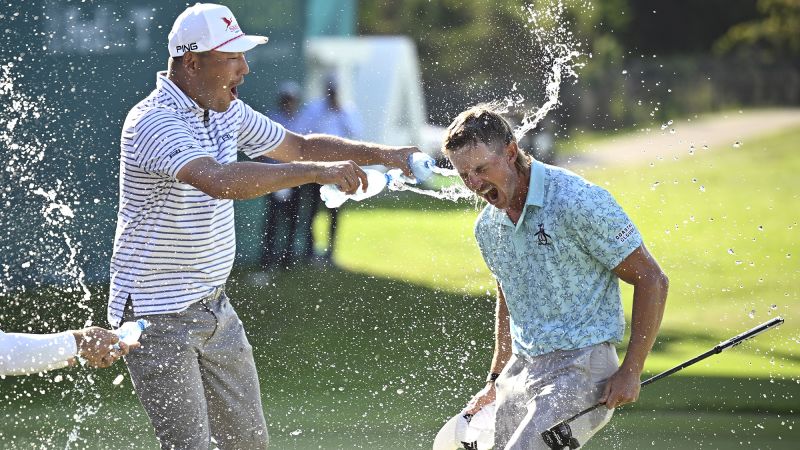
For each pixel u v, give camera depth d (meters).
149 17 36.78
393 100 67.25
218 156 14.89
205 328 14.55
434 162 15.89
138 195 14.13
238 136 15.92
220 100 14.63
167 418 14.49
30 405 23.22
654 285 13.28
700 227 52.34
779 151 83.06
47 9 35.41
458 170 13.27
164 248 14.14
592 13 116.81
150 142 13.83
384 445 20.34
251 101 44.25
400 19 106.81
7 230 33.19
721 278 41.34
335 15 56.91
